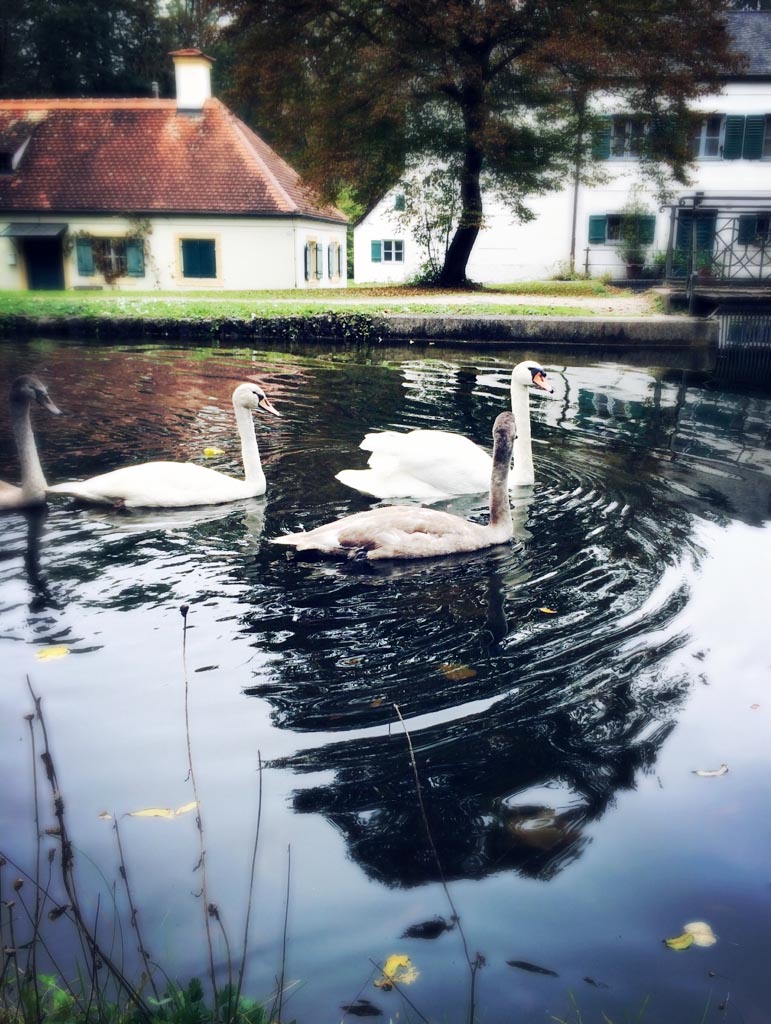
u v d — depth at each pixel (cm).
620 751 364
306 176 3105
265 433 998
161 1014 226
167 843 302
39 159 3734
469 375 1469
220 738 371
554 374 1529
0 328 2134
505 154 2997
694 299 2270
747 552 607
